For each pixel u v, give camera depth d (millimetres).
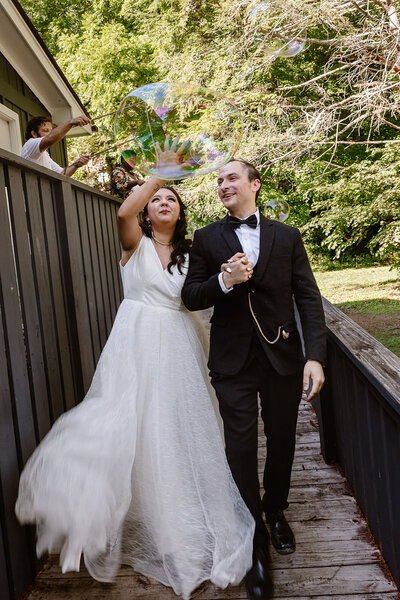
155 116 2211
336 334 2572
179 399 2219
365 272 14078
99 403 2180
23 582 2080
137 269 2355
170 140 2215
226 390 2121
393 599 1938
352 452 2619
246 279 1958
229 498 2191
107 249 4141
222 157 2262
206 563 2076
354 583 2039
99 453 2002
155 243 2424
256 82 11477
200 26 11953
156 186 2268
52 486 1932
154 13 13523
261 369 2125
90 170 19000
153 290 2340
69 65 16312
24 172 2557
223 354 2148
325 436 3055
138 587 2098
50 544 1993
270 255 2105
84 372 3023
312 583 2057
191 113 2207
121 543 2213
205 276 2227
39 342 2506
